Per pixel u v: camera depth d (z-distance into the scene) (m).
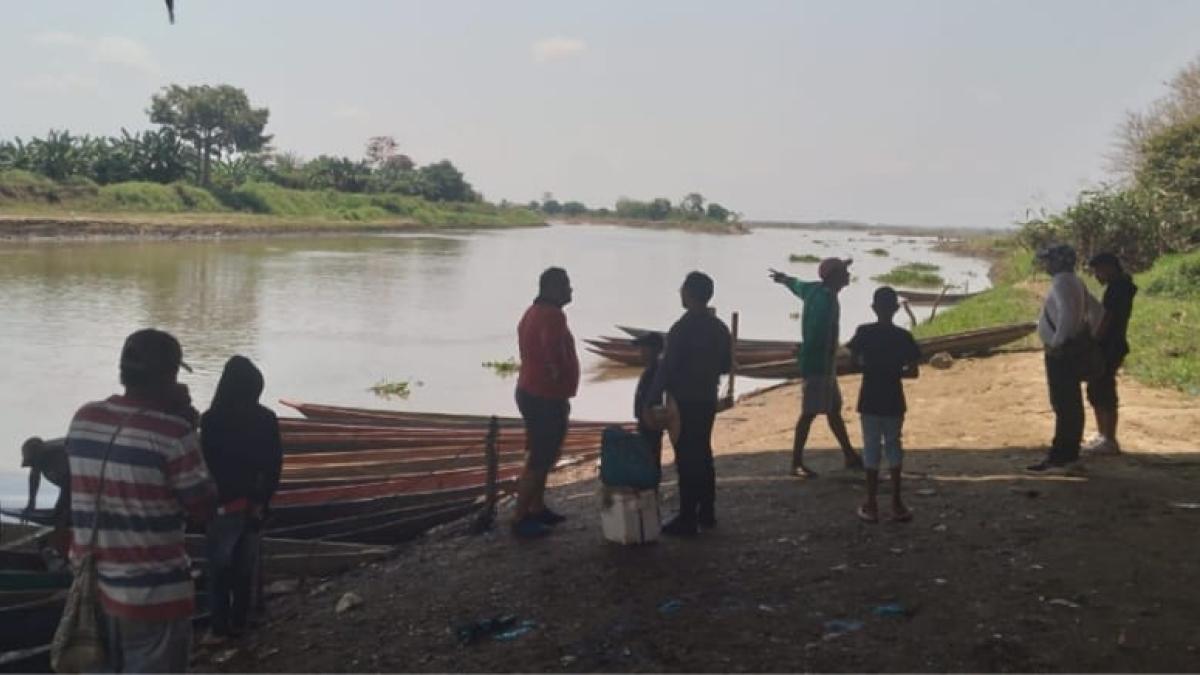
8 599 6.34
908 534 7.04
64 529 5.03
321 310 29.33
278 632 6.25
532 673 5.22
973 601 5.72
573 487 9.83
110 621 4.00
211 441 5.99
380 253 57.94
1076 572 6.09
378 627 6.14
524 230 117.94
